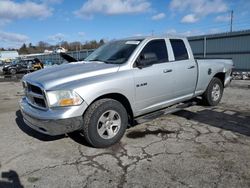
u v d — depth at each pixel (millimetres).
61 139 4270
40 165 3373
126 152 3717
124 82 3967
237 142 3994
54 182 2951
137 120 4398
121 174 3090
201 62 5664
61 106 3453
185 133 4445
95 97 3643
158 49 4723
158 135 4379
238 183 2836
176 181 2900
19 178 3053
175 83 4938
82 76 3748
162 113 4758
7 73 24516
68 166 3328
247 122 5012
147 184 2859
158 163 3342
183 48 5301
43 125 3516
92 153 3709
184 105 5348
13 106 7152
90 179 2994
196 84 5562
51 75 3836
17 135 4555
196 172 3088
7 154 3740
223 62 6441
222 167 3195
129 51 4391
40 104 3719
